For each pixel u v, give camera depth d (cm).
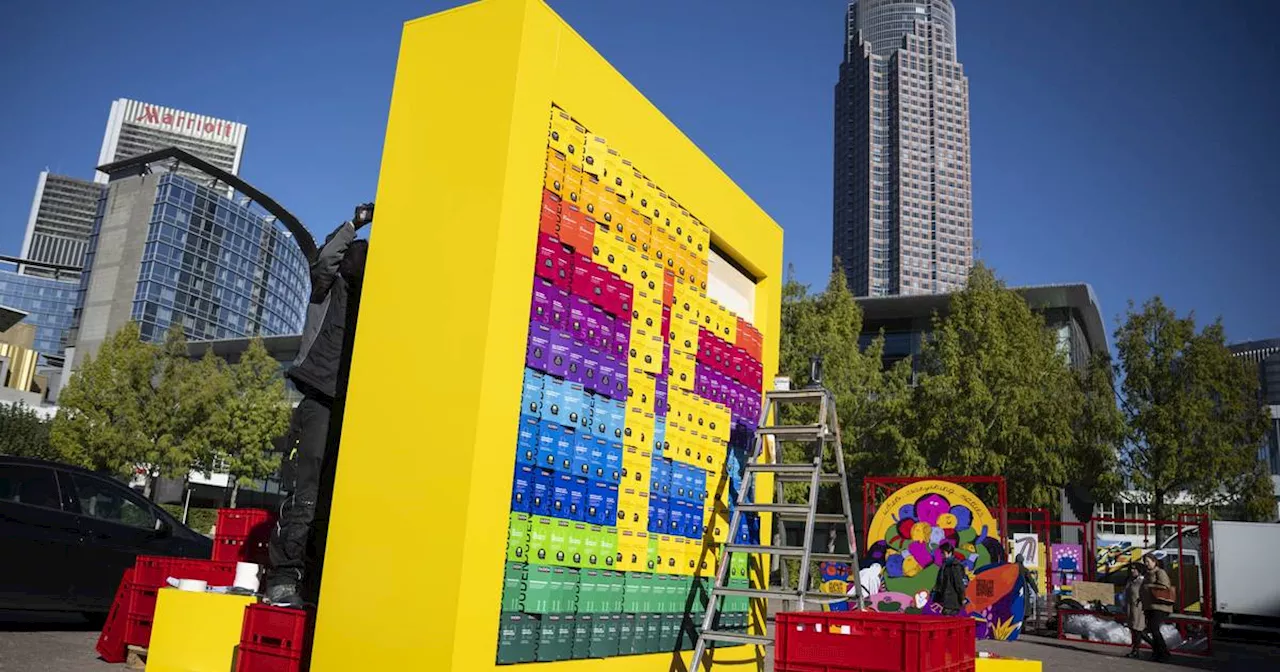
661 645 729
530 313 572
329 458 641
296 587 629
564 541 601
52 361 12456
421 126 580
